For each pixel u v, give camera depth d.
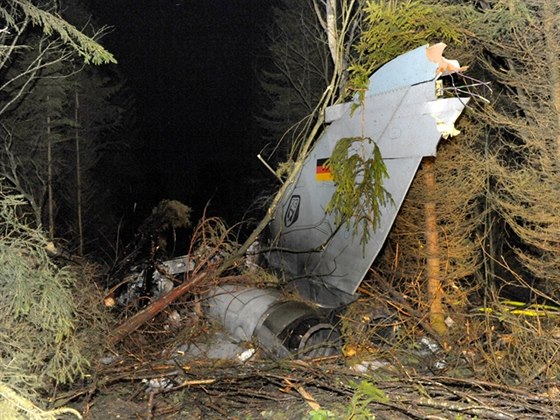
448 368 5.30
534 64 5.71
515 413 4.09
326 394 4.72
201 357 5.87
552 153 5.64
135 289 7.33
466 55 6.46
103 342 5.59
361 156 5.82
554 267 5.80
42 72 17.80
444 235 6.85
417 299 6.64
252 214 10.94
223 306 6.58
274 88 25.16
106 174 29.36
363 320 6.05
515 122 5.90
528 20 5.64
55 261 6.06
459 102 4.96
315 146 6.65
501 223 8.62
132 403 5.00
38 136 20.89
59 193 24.12
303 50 21.75
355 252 5.84
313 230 6.54
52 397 4.68
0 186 4.67
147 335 6.59
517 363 4.81
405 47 6.25
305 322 5.70
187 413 4.90
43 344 4.48
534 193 5.56
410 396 4.34
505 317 5.19
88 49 5.13
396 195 5.38
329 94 6.67
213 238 7.15
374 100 5.73
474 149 6.96
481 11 6.50
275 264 7.39
